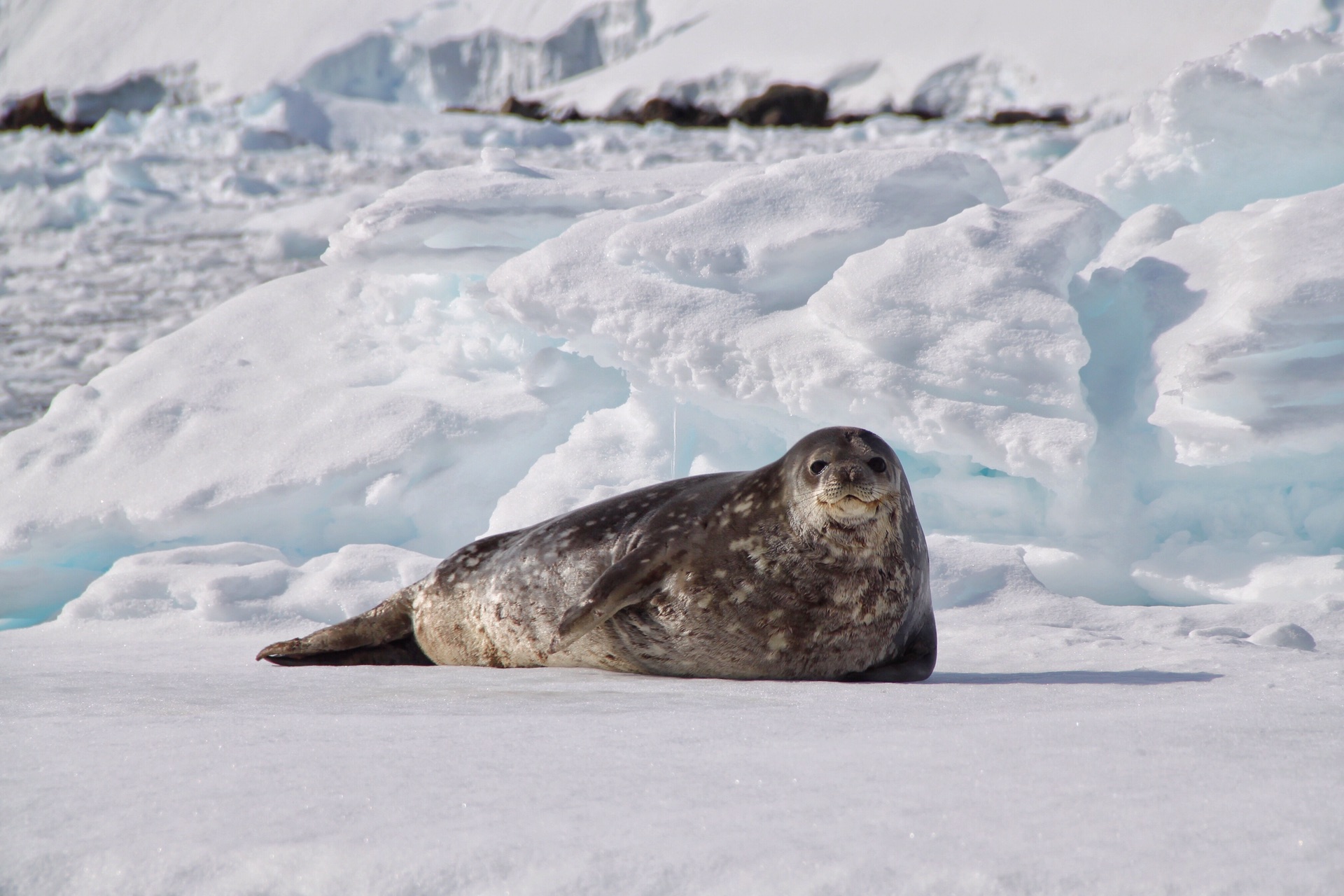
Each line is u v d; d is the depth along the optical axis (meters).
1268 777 6.16
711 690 10.52
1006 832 5.28
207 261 54.22
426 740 7.36
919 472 21.64
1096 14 143.88
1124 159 26.44
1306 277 18.47
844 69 156.88
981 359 19.28
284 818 5.61
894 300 20.20
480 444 22.50
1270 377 18.16
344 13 195.62
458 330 25.33
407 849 5.14
